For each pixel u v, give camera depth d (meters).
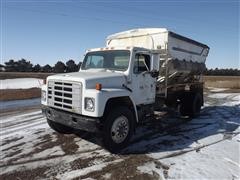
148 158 5.77
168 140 7.21
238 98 18.16
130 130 6.44
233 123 9.55
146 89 7.37
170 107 10.35
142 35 9.09
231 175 4.92
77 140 6.99
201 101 11.20
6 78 41.91
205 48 11.81
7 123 9.07
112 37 9.88
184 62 9.99
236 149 6.47
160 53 8.75
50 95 6.62
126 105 6.60
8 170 5.09
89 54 7.86
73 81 5.97
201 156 5.93
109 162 5.51
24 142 6.82
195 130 8.41
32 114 10.81
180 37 9.30
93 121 5.64
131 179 4.70
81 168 5.18
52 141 6.91
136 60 6.97
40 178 4.74
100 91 5.67
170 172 5.01
